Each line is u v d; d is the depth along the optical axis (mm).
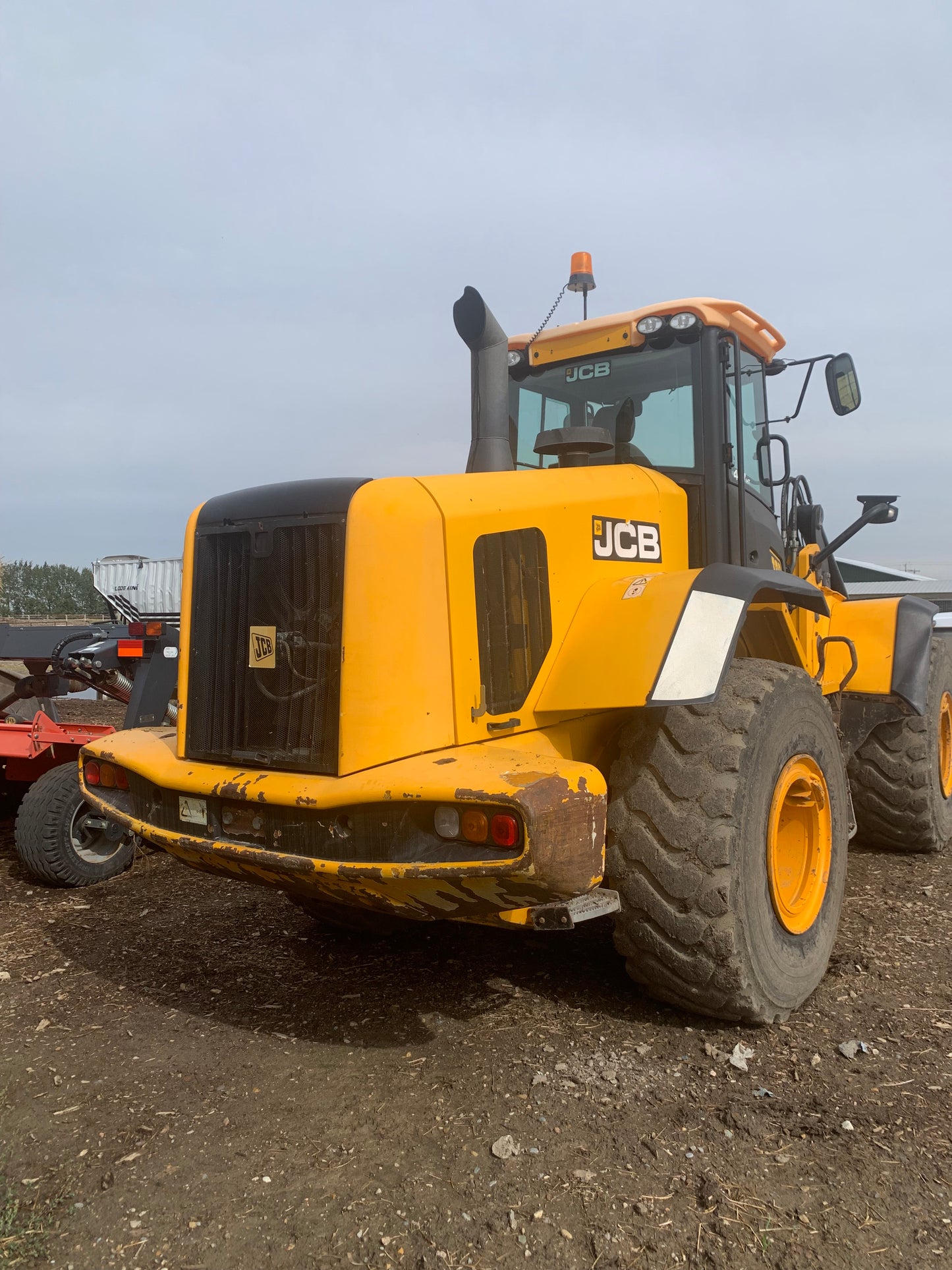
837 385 4383
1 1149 2314
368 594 2680
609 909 2732
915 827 4973
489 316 3562
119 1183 2160
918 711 4570
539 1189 2119
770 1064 2705
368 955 3656
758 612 3654
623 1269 1872
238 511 2984
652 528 3537
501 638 2891
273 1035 2945
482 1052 2811
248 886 4676
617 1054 2783
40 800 4539
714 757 2859
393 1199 2086
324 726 2719
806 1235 1961
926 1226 1986
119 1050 2852
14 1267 1888
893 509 4426
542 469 3510
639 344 3980
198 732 3035
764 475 4461
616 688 2809
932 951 3582
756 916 2877
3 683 6129
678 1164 2211
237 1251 1932
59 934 3938
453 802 2410
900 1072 2646
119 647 4820
